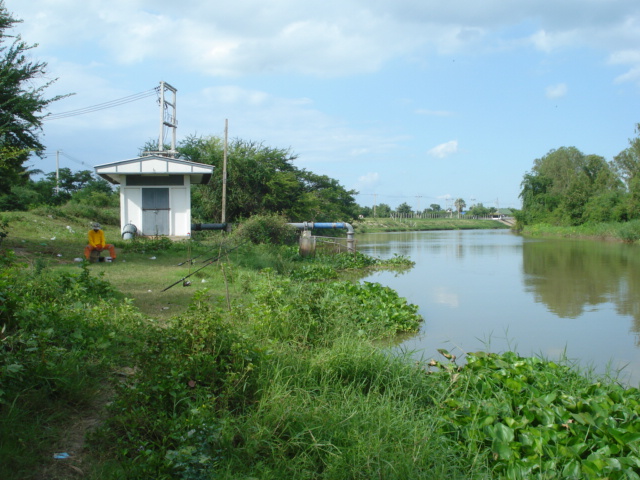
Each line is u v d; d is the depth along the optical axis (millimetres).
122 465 3346
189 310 5395
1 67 12555
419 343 7996
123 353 5422
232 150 33156
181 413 3920
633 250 28719
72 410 4137
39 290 6930
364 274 17406
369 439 3945
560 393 4957
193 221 29938
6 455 3289
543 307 11062
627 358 7312
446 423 4445
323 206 42906
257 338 6238
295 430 4043
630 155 54719
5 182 13648
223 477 3363
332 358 5469
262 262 15383
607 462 3734
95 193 38875
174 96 28719
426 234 60031
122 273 11727
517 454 3973
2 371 3822
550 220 61031
